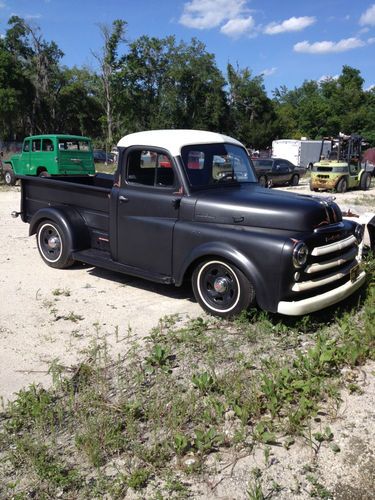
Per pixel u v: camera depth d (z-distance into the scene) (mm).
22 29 50750
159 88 59656
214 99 61656
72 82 58156
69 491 2779
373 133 59375
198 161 5555
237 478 2865
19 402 3543
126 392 3752
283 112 78375
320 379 3744
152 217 5566
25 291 6121
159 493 2709
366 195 21016
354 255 5324
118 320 5211
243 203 5020
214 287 5090
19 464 2988
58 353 4445
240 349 4453
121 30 50188
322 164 22266
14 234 9578
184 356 4324
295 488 2783
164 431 3270
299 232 4723
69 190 6715
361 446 3119
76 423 3377
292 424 3264
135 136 5852
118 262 6027
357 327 4781
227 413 3457
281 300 4613
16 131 53656
